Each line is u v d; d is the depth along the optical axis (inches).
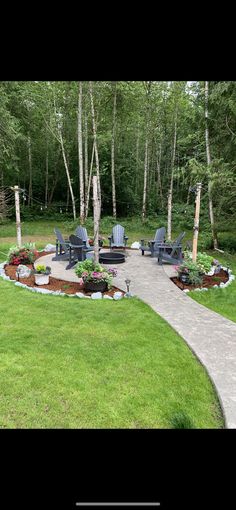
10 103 553.3
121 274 258.1
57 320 155.3
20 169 724.0
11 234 498.3
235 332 151.6
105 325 151.6
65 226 546.3
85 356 121.6
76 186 750.5
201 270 235.3
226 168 328.8
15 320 153.5
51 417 87.9
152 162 762.2
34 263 283.7
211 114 341.4
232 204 359.6
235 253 362.0
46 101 561.9
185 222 595.5
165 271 270.4
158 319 162.9
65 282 226.1
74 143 698.2
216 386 107.3
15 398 95.0
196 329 153.3
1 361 115.3
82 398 96.2
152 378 109.3
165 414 91.7
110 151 682.2
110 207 734.5
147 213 685.3
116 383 105.0
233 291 221.1
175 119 552.4
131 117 642.2
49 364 114.7
